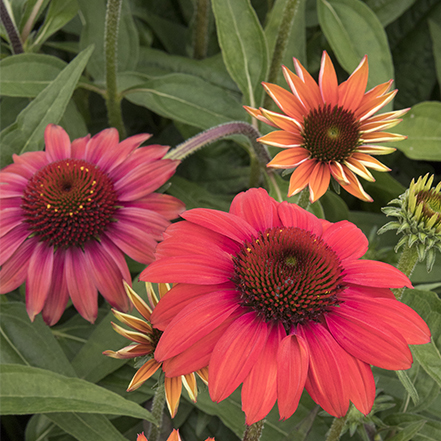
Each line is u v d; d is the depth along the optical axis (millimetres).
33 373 414
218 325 384
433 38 629
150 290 413
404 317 391
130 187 473
